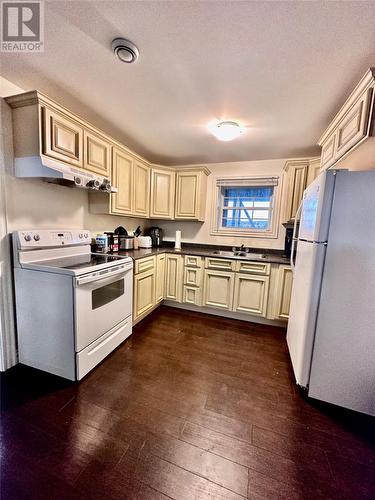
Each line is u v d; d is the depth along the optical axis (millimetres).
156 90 1646
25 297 1693
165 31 1135
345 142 1598
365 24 1045
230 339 2369
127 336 2271
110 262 1924
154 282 2846
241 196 3410
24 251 1690
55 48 1273
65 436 1222
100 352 1855
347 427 1342
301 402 1534
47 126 1583
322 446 1219
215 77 1478
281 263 2535
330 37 1131
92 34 1176
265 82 1512
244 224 3418
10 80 1562
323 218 1387
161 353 2064
